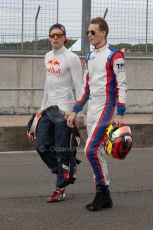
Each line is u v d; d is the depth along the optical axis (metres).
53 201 6.12
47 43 12.59
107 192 5.84
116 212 5.76
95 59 5.59
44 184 6.97
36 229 5.16
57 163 6.14
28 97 12.01
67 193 6.55
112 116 5.59
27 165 8.16
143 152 9.51
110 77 5.54
